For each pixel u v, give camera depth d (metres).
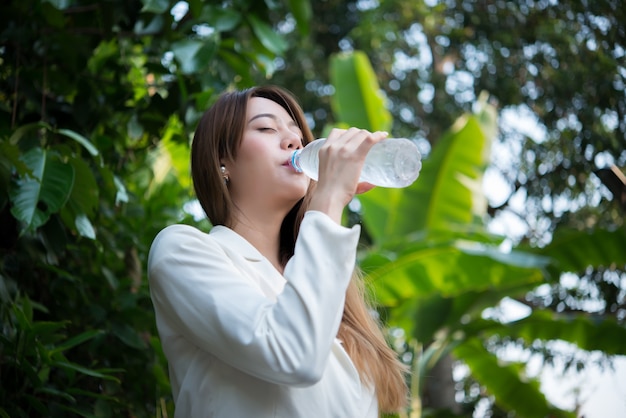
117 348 3.26
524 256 5.13
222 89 3.50
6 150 2.48
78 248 3.12
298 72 10.41
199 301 1.76
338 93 7.03
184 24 3.48
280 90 2.11
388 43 10.40
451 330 6.05
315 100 10.42
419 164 2.03
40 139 3.23
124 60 3.57
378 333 2.12
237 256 1.90
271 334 1.67
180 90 3.46
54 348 2.68
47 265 2.91
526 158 8.41
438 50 10.11
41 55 3.29
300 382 1.67
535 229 8.51
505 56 8.66
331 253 1.74
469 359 6.78
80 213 2.74
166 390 3.25
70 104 3.37
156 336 3.37
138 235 3.48
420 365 6.00
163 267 1.83
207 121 2.05
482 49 8.88
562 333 6.07
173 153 4.66
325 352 1.68
